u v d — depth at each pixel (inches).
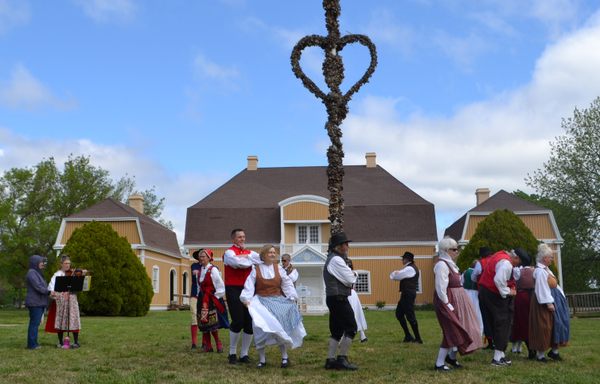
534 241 1174.3
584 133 1603.1
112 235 1098.1
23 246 1715.1
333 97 477.7
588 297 1021.2
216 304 427.2
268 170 1865.2
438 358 345.4
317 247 1592.0
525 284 408.8
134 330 622.2
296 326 356.8
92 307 1049.5
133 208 1646.2
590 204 1595.7
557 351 393.1
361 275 1625.2
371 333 588.1
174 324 733.3
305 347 458.6
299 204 1615.4
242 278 380.8
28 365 359.9
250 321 377.7
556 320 382.6
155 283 1469.0
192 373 333.7
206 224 1672.0
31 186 1924.2
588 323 769.6
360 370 343.0
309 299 1453.0
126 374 327.3
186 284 1695.4
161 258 1520.7
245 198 1738.4
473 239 1192.8
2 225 1689.2
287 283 365.7
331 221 478.9
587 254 1667.1
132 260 1095.6
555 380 307.4
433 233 1641.2
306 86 482.3
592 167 1587.1
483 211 1460.4
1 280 2143.2
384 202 1704.0
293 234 1617.9
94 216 1429.6
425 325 716.7
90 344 479.2
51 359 387.5
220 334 583.5
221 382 302.8
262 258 365.1
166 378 317.4
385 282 1617.9
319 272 1558.8
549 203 1679.4
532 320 384.2
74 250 1073.5
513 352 432.5
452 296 348.8
